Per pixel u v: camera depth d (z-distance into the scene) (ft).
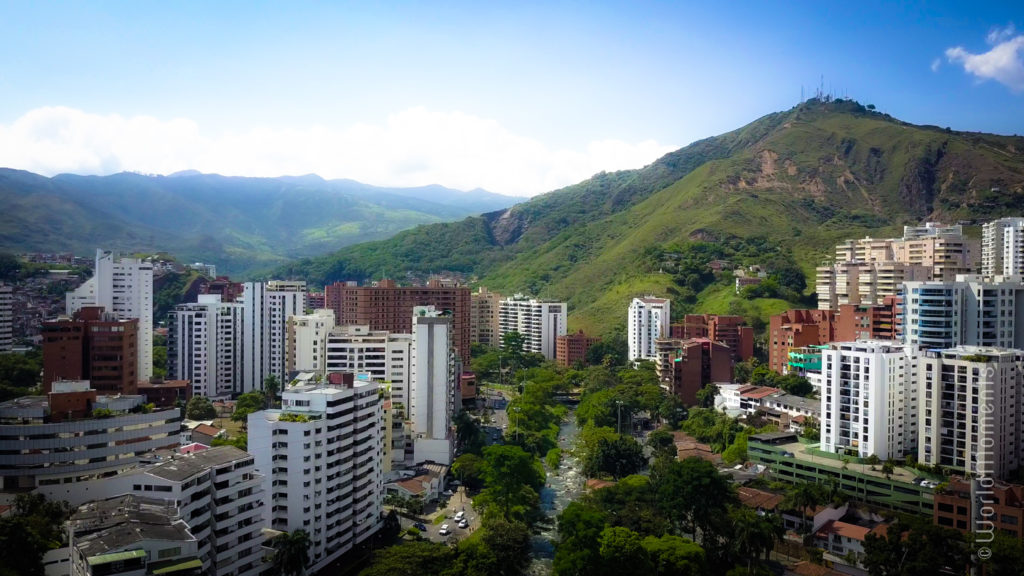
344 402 615.98
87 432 579.48
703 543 613.11
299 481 571.28
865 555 556.10
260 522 529.86
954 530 519.60
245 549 516.73
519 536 592.60
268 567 536.01
